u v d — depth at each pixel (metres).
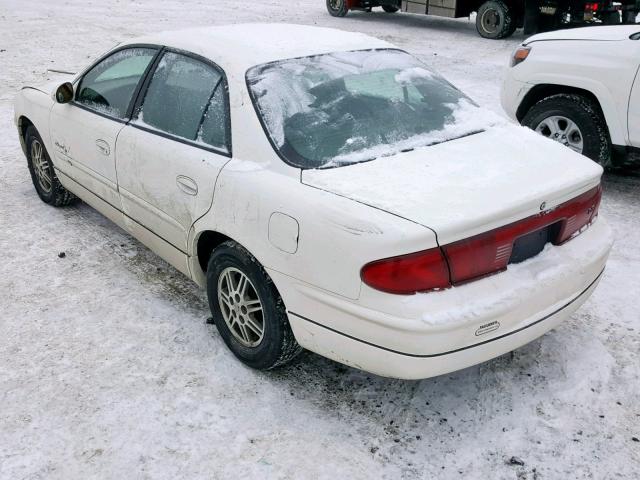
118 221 4.14
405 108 3.23
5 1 16.92
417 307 2.39
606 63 5.14
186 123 3.36
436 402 2.98
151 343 3.42
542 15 12.15
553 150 3.11
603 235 3.07
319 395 3.03
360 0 15.49
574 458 2.65
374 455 2.68
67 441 2.75
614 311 3.69
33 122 4.86
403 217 2.42
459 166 2.81
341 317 2.58
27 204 5.24
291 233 2.67
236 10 15.95
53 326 3.57
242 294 3.08
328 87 3.18
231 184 2.95
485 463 2.63
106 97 4.06
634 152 5.21
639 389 3.05
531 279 2.64
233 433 2.79
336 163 2.82
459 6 13.41
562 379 3.11
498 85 9.03
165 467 2.62
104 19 14.35
